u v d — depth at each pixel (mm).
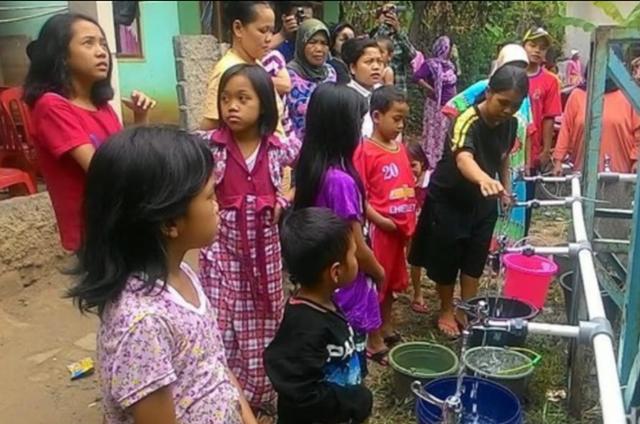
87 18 2316
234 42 3031
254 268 2363
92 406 2607
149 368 1149
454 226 3115
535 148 4375
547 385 2799
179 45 4809
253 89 2262
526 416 2574
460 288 3543
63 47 2225
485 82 3367
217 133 2367
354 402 1845
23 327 3229
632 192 2744
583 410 2564
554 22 4633
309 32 3834
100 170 1178
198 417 1240
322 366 1765
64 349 3047
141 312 1161
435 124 4859
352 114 2330
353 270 1867
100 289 1181
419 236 3291
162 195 1160
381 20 5168
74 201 2285
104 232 1184
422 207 3332
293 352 1751
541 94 4359
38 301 3484
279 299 2430
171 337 1194
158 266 1208
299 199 2400
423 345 2787
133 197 1160
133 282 1191
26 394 2678
